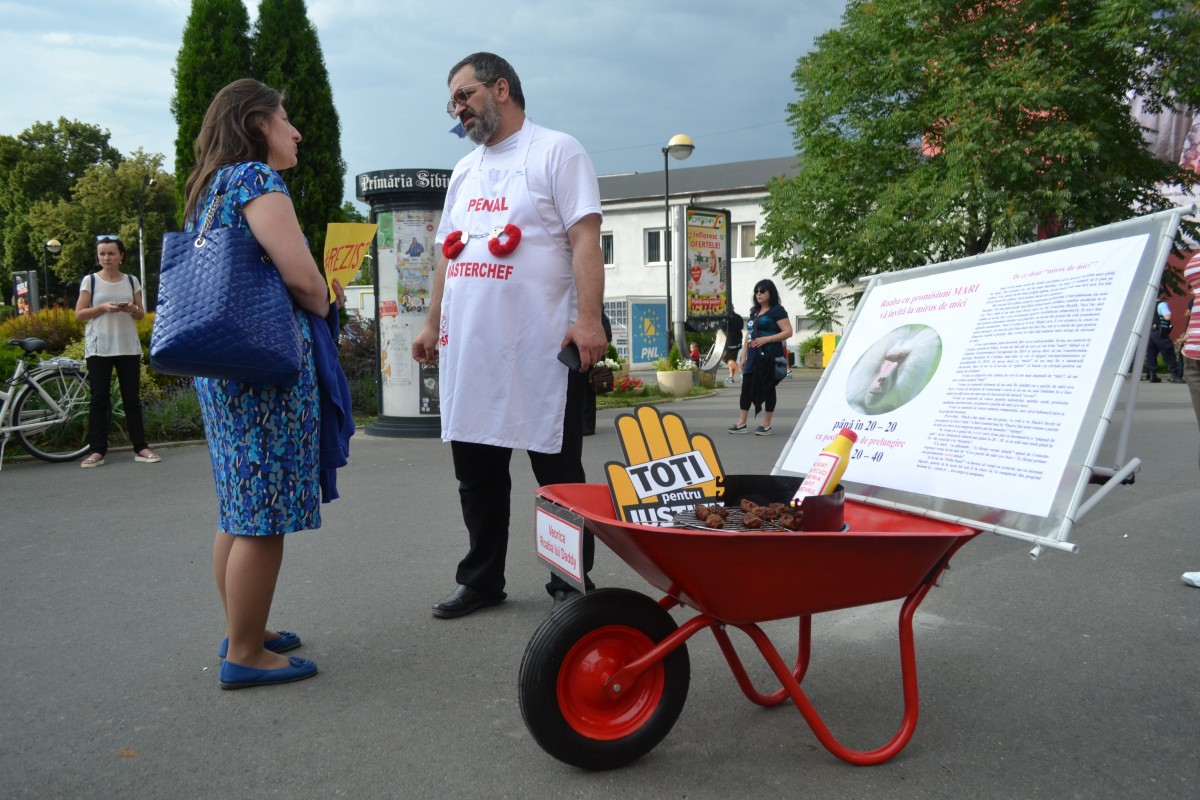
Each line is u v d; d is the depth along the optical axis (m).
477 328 3.55
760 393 10.16
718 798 2.41
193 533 5.50
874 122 22.19
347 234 4.40
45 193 58.66
